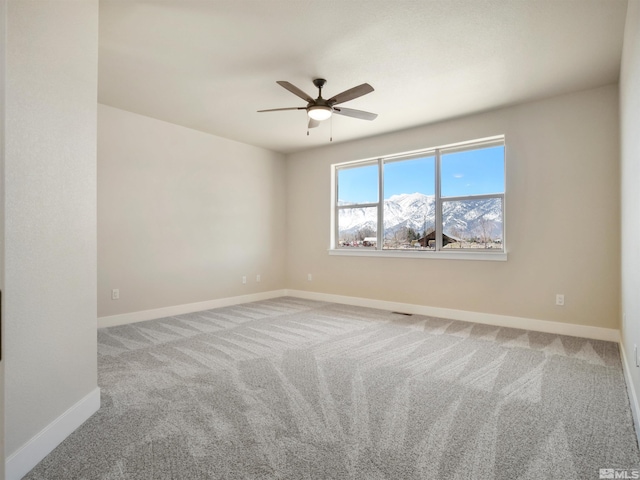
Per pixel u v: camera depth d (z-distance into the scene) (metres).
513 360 2.98
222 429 1.88
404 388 2.41
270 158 6.20
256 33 2.66
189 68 3.21
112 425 1.90
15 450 1.46
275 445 1.73
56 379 1.72
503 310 4.19
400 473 1.53
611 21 2.50
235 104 4.07
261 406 2.14
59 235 1.75
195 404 2.16
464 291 4.48
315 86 3.54
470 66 3.17
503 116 4.18
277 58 3.03
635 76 2.03
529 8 2.37
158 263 4.60
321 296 5.95
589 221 3.68
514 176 4.11
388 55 2.98
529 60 3.07
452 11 2.41
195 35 2.69
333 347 3.33
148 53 2.95
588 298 3.68
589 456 1.65
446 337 3.68
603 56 2.99
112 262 4.17
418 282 4.88
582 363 2.90
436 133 4.70
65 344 1.79
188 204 4.95
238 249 5.63
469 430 1.88
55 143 1.72
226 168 5.45
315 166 6.05
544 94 3.79
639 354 1.89
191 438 1.79
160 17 2.46
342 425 1.92
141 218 4.43
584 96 3.69
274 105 4.09
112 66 3.17
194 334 3.78
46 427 1.64
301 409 2.11
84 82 1.94
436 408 2.13
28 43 1.54
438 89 3.65
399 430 1.88
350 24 2.56
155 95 3.82
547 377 2.61
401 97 3.85
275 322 4.34
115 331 3.90
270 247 6.19
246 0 2.29
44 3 1.64
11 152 1.46
